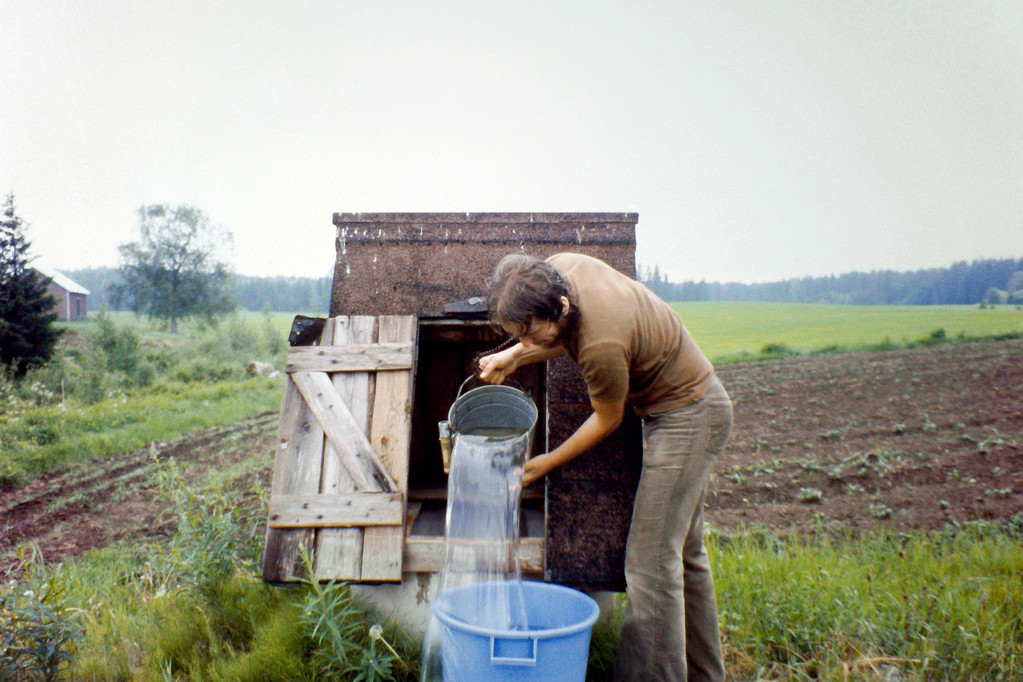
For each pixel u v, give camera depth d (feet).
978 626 11.57
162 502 25.02
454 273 12.91
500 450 9.34
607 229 13.04
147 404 44.83
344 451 11.18
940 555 18.01
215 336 78.13
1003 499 22.56
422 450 15.55
